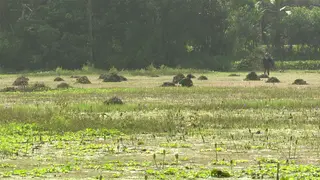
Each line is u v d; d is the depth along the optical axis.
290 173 29.53
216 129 46.66
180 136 42.69
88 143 40.31
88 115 55.31
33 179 28.38
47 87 99.75
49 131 46.19
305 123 49.91
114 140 41.38
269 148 37.41
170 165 32.12
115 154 35.78
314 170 29.95
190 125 48.41
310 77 146.50
